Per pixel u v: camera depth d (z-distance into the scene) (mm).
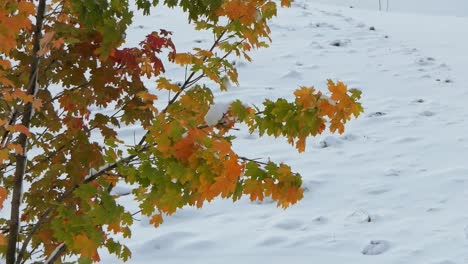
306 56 13430
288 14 18406
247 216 6238
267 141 8641
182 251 5457
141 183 1946
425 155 7914
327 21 17703
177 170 1802
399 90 11398
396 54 14070
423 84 11766
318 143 8469
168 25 15344
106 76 2482
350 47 14664
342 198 6582
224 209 6441
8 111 2428
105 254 5406
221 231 5859
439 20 20000
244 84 11266
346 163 7707
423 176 7105
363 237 5555
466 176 6996
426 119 9602
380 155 7980
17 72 2451
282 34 15500
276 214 6238
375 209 6242
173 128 1821
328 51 13984
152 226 6023
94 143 2543
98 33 2469
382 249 5281
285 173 1972
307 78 11875
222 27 2559
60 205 1958
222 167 1770
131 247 5520
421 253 5160
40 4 2342
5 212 5883
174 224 6078
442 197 6477
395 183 6941
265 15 2539
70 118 2592
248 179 1971
